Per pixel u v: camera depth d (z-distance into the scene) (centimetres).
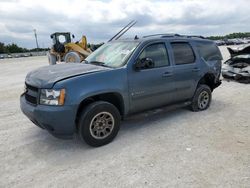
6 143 409
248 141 400
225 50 2947
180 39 514
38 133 451
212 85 608
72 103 346
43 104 349
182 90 506
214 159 342
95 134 383
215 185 284
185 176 303
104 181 296
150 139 416
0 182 299
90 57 506
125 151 373
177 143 398
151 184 288
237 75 917
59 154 369
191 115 540
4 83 1091
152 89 445
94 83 368
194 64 524
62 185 290
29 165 338
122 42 484
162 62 466
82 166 332
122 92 401
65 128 351
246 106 606
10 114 574
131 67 412
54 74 379
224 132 440
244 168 318
